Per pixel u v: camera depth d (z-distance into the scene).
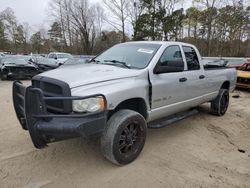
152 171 3.24
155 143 4.22
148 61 3.76
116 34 48.66
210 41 40.97
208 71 5.21
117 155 3.17
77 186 2.87
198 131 4.94
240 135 4.82
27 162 3.39
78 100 2.79
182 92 4.34
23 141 4.09
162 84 3.80
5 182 2.90
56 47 62.50
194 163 3.51
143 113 3.70
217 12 39.47
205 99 5.32
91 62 4.29
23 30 77.81
